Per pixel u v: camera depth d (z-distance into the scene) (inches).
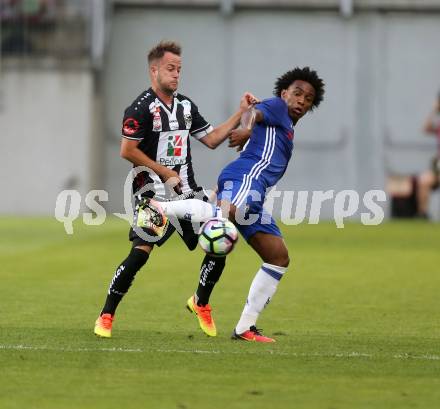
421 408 995.9
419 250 2711.6
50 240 2888.8
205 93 4242.1
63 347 1274.6
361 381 1104.8
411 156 4252.0
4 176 4010.8
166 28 4220.0
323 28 4239.7
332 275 2150.6
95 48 4003.4
